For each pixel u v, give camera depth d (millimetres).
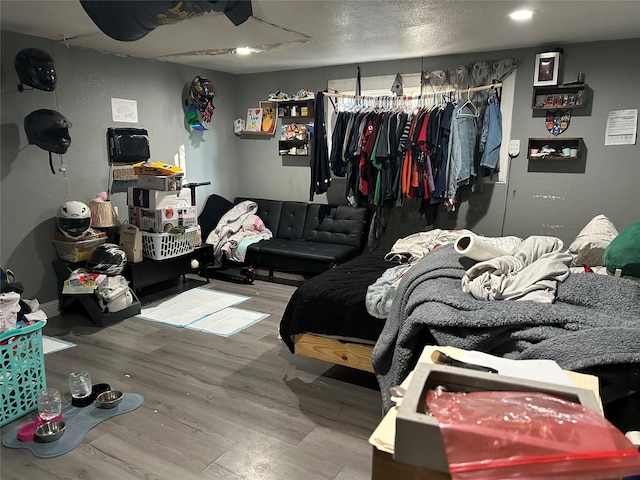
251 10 2592
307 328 2604
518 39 3570
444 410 851
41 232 3639
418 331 1874
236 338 3322
